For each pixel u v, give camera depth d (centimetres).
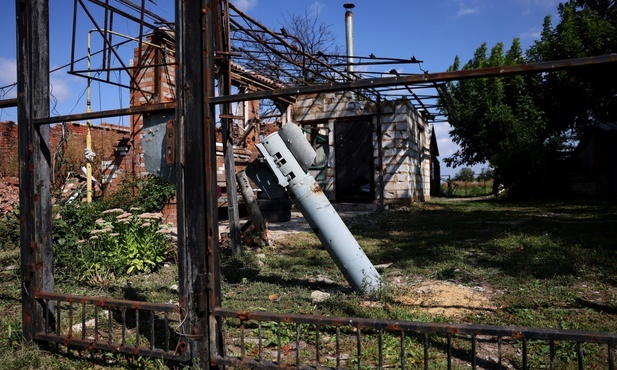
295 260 713
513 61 2533
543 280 560
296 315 284
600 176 2073
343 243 512
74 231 661
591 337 229
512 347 366
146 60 1052
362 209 1661
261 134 1731
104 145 1540
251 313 292
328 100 1775
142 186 1049
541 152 2134
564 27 2241
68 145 1377
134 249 634
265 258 739
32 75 367
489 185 3528
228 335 405
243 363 292
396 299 499
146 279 613
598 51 2134
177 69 306
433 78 266
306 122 1811
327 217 511
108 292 546
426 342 260
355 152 1748
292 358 351
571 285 539
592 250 709
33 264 367
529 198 2105
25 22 370
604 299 484
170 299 509
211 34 308
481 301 487
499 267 638
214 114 309
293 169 512
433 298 499
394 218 1308
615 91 2120
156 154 328
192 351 303
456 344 372
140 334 405
